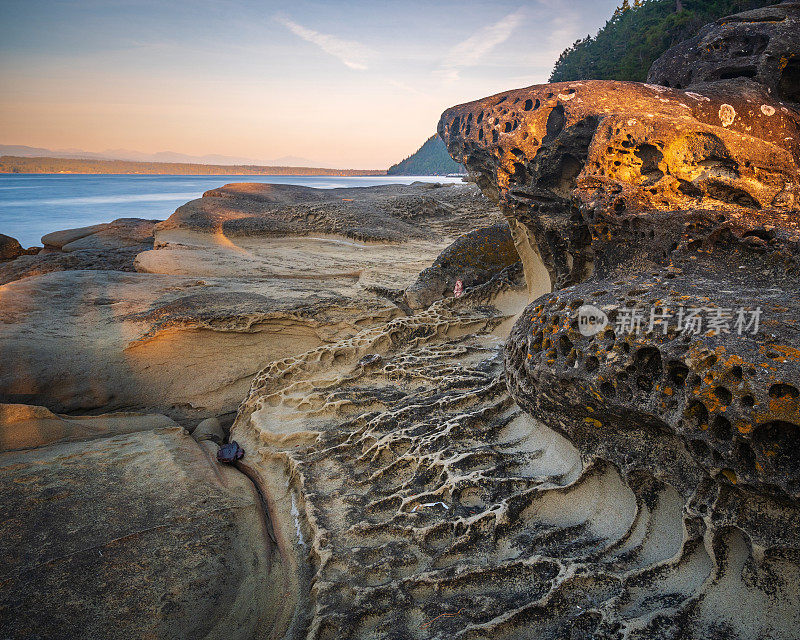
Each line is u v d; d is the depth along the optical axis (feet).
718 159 13.16
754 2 55.01
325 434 15.69
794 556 7.66
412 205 63.82
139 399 20.24
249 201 65.72
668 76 19.34
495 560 10.41
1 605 9.12
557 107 16.60
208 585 10.34
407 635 9.17
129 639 9.00
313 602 10.21
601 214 13.37
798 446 7.30
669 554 9.19
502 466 12.50
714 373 7.77
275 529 12.99
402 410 15.60
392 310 25.48
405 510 12.09
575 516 10.85
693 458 8.32
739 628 7.76
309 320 24.04
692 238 11.87
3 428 14.93
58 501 11.97
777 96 15.90
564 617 8.84
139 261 36.78
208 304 24.43
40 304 24.25
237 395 21.79
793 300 8.95
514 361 11.90
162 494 12.74
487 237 30.37
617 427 10.07
